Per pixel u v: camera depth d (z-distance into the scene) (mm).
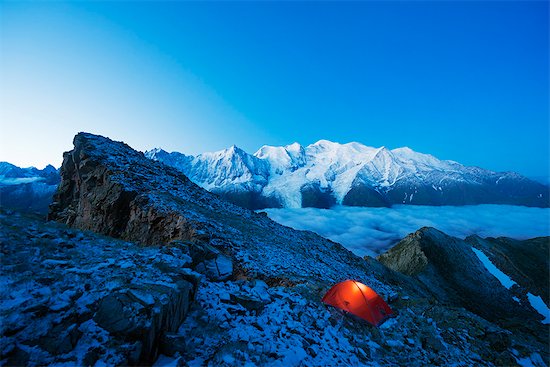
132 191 26828
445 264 83688
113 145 37312
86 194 29750
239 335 8906
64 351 5953
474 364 12430
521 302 74062
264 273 18125
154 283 8523
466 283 77312
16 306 6270
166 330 7645
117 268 9484
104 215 26562
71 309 6852
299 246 32625
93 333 6559
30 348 5707
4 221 10211
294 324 11031
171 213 23688
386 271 50062
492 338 14508
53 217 32750
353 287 14703
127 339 6621
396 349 12375
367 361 10734
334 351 10375
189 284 9602
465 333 14695
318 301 14781
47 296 6961
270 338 9352
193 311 9398
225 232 23984
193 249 13938
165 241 22609
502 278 85312
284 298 13477
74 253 10078
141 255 11195
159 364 6836
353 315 13680
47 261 8617
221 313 9844
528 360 13578
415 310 16891
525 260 94875
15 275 7398
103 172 29703
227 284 13117
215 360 7449
